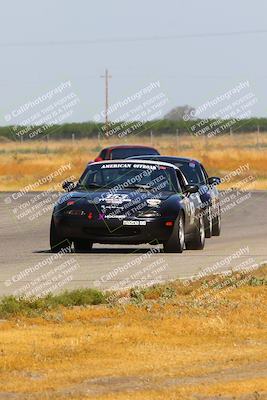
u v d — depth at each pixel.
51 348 32.12
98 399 26.78
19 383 28.39
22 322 36.56
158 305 39.34
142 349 32.38
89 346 32.47
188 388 27.81
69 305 40.25
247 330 35.47
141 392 27.47
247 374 29.52
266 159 197.00
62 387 28.03
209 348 32.88
